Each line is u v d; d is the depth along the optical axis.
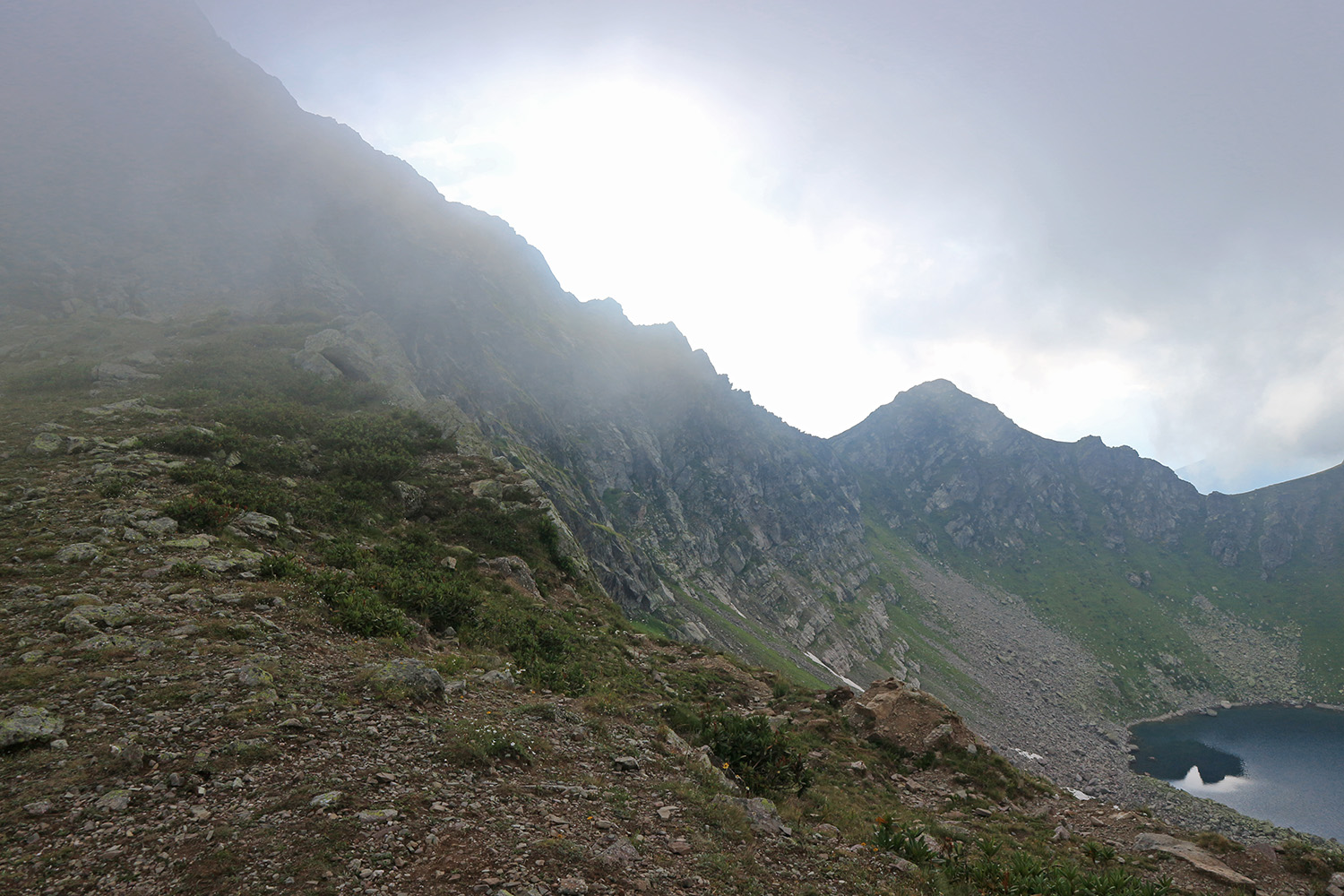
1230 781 123.81
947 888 10.76
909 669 167.50
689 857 8.91
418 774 9.35
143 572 16.06
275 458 33.81
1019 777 22.70
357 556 23.64
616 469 149.00
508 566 32.91
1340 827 102.75
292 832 7.19
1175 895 13.59
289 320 77.31
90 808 6.98
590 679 21.69
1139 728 169.12
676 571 138.12
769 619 152.88
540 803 9.55
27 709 8.55
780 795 14.72
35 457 26.47
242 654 12.44
